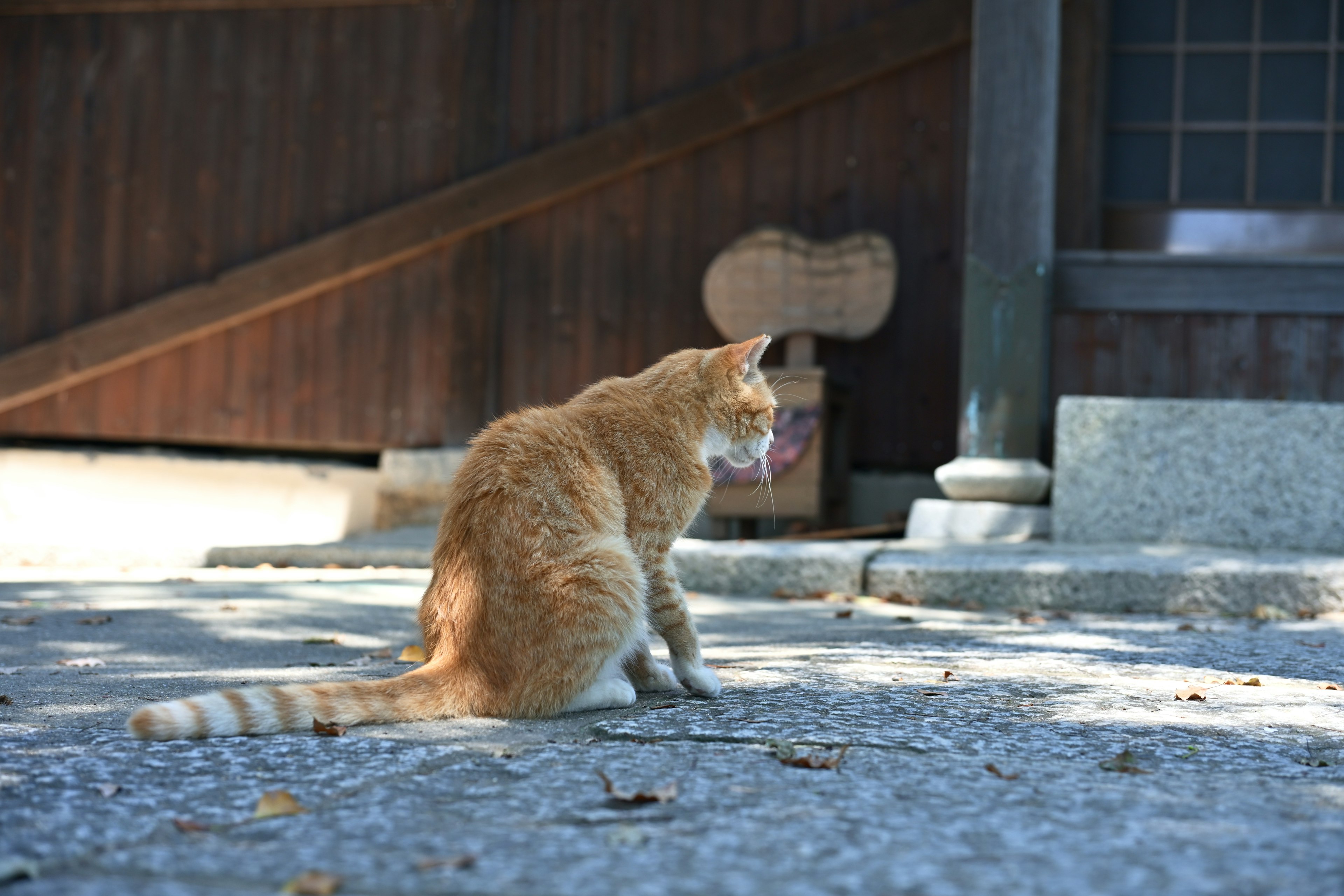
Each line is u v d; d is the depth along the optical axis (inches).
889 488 299.4
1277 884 56.4
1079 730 95.4
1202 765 83.8
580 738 91.3
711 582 222.5
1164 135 293.6
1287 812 70.2
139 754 83.0
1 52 336.2
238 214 330.0
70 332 331.6
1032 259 247.8
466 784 75.9
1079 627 175.3
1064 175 290.5
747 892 55.3
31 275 335.9
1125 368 255.0
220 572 243.6
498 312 319.9
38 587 205.0
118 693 112.2
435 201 318.7
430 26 322.7
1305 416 219.1
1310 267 248.5
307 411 327.3
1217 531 223.6
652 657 116.1
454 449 318.3
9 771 77.8
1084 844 62.7
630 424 113.0
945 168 299.4
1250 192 289.9
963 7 294.2
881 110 302.4
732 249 295.0
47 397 334.3
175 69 331.9
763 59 308.3
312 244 322.7
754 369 131.4
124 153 333.4
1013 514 241.9
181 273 331.6
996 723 97.3
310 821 67.3
